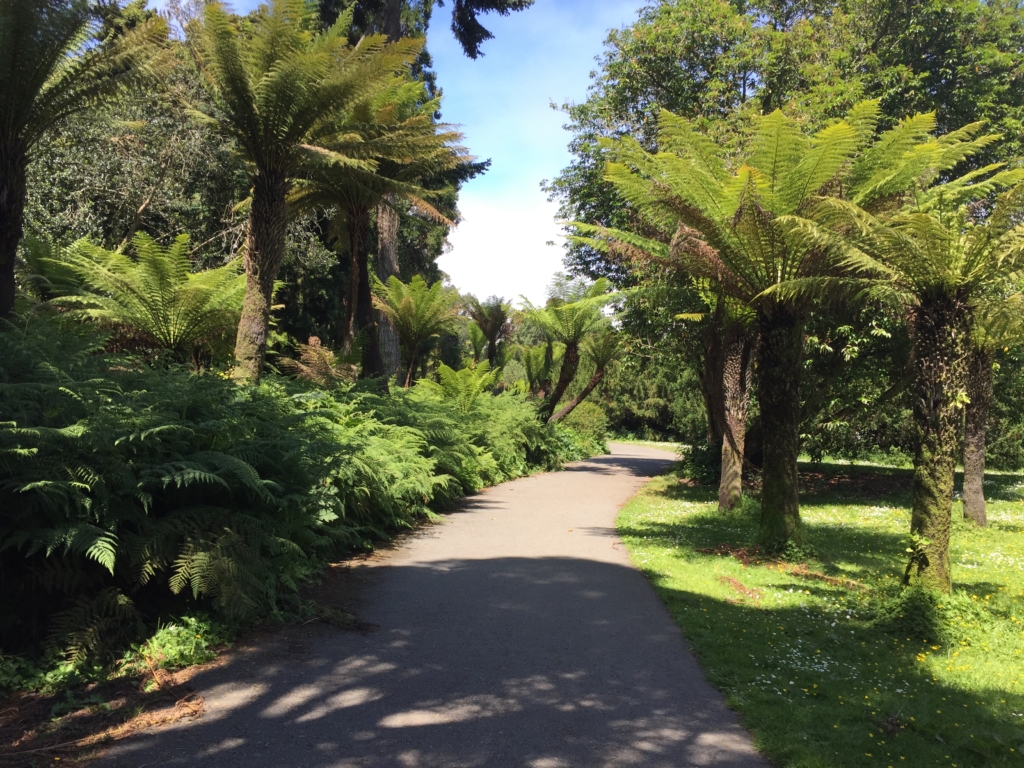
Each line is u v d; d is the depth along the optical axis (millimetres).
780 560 8531
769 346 8930
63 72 7246
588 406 30547
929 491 6340
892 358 15445
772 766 3447
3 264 6863
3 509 4332
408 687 4270
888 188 8086
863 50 18469
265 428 6441
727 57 17500
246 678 4320
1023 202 5547
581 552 8562
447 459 11820
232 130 9047
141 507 5047
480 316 25312
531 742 3604
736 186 7965
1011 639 5609
